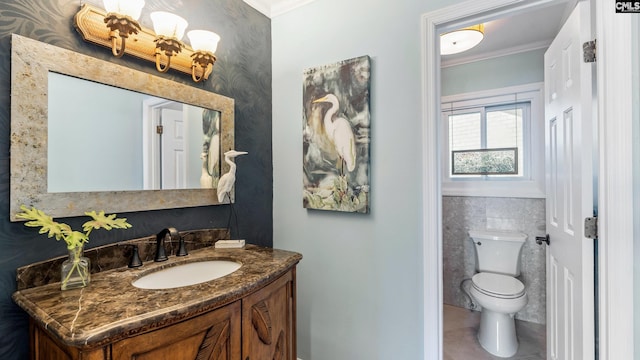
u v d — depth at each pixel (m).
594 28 1.08
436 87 1.38
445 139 2.65
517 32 2.07
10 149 0.87
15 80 0.88
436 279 1.35
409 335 1.41
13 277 0.88
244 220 1.70
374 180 1.50
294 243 1.81
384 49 1.48
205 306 0.80
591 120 1.09
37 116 0.92
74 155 1.00
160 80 1.25
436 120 1.37
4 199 0.87
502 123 2.43
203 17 1.46
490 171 2.48
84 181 1.02
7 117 0.87
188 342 0.79
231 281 0.94
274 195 1.90
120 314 0.71
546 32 2.07
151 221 1.24
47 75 0.94
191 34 1.30
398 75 1.44
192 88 1.38
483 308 2.04
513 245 2.23
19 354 0.89
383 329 1.49
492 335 1.96
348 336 1.61
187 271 1.21
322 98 1.64
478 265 2.38
